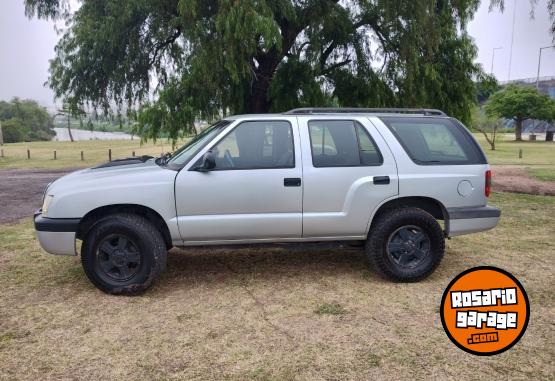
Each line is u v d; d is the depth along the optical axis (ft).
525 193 37.47
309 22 36.52
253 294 15.08
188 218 14.98
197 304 14.32
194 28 31.22
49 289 15.75
